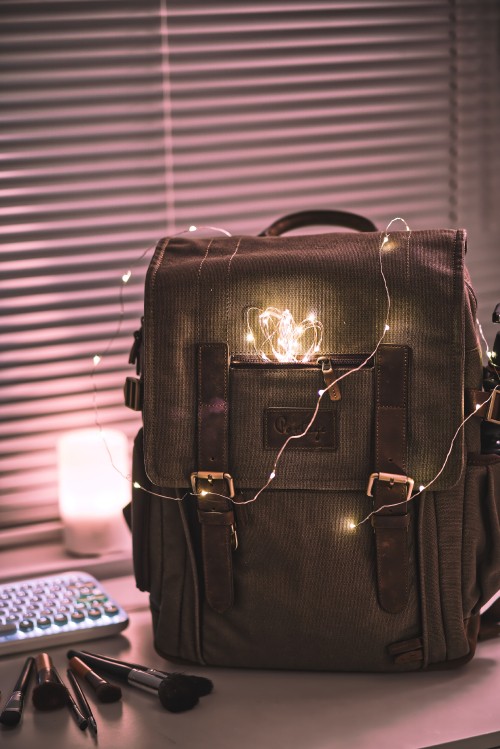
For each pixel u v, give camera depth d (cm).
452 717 82
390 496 87
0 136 115
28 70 114
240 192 124
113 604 101
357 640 90
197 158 122
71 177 118
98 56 116
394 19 125
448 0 126
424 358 88
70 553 120
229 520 89
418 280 88
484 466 90
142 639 99
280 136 124
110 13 116
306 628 90
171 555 92
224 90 121
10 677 91
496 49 129
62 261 119
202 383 90
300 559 90
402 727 81
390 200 129
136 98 118
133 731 81
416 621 90
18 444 121
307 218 104
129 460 123
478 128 130
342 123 125
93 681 88
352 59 124
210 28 119
